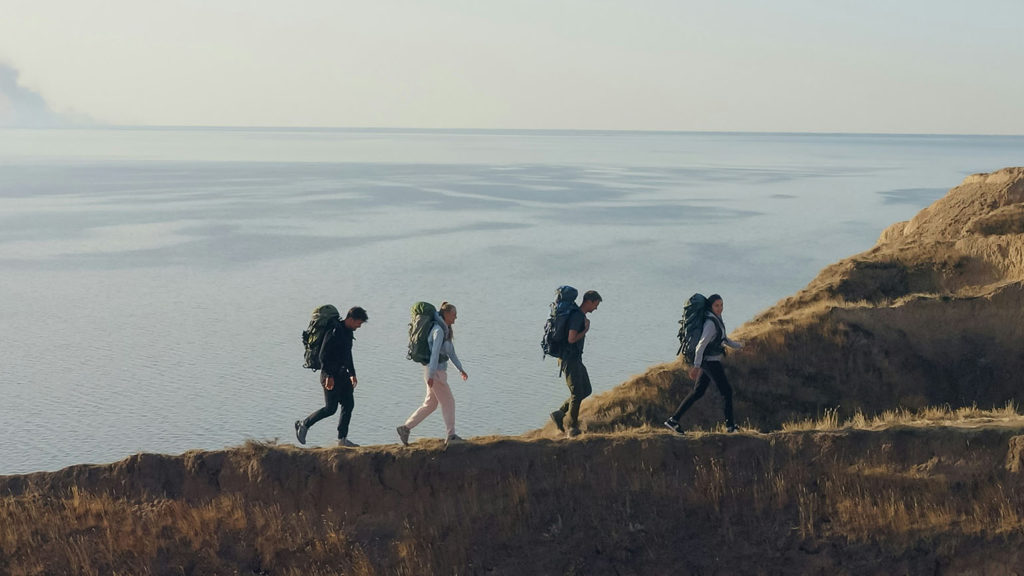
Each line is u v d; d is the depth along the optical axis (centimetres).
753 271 13912
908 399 2144
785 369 2198
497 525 1347
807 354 2225
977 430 1345
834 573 1231
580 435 1476
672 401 2109
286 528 1374
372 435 6619
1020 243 2720
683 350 1542
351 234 18575
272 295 12825
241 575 1328
